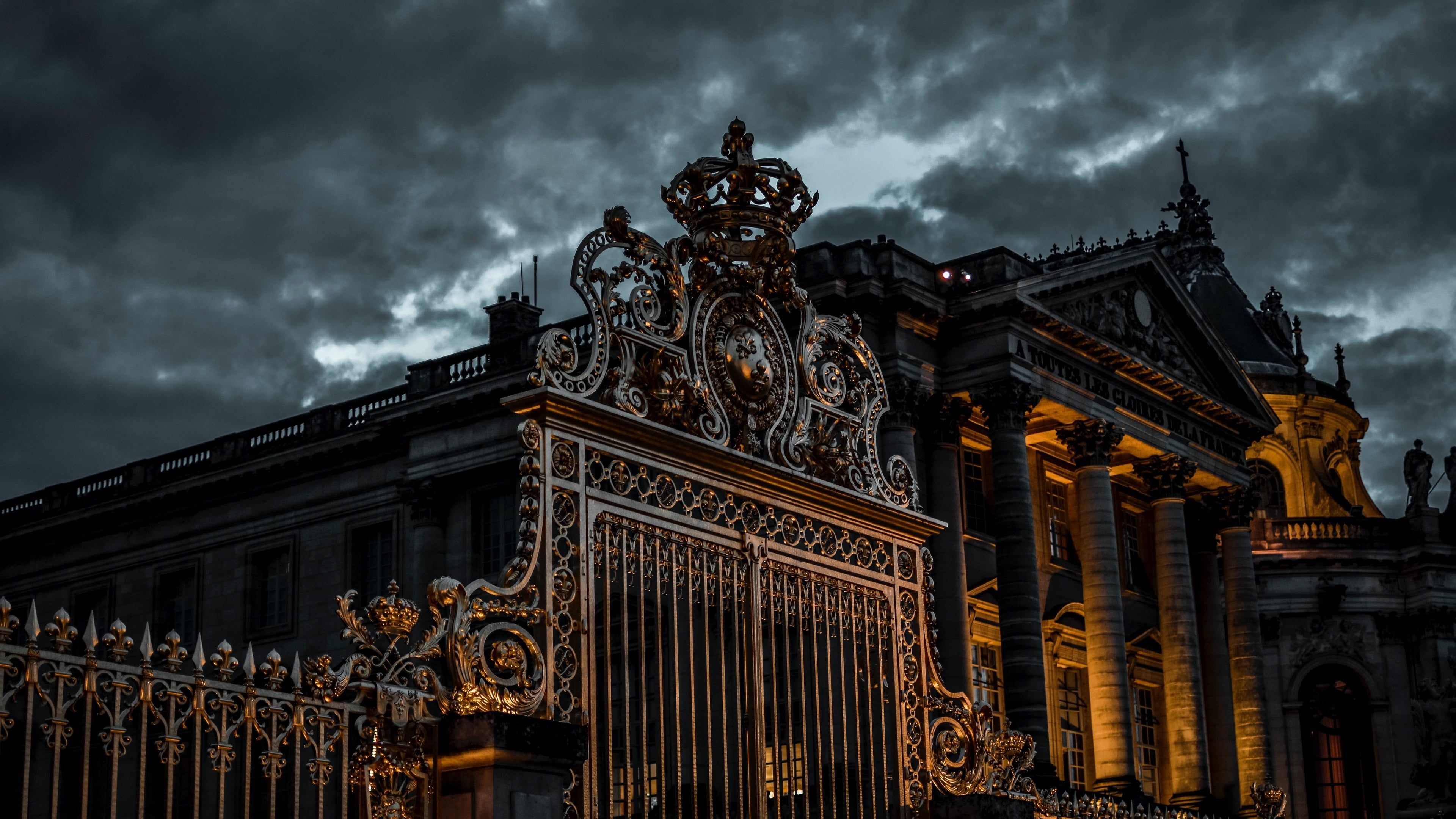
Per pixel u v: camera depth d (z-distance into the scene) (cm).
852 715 1304
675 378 1127
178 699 852
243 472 5050
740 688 1134
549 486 1035
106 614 5319
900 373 3975
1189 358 4903
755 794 1122
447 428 4619
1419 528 5850
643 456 1098
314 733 919
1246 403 5109
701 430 1140
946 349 4175
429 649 964
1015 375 4066
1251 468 5209
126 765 3044
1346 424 6712
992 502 4459
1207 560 5103
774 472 1178
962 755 1316
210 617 5075
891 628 1279
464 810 938
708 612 1115
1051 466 4741
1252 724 4872
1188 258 6969
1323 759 5803
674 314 1135
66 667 809
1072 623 4653
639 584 1075
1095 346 4375
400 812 940
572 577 1042
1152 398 4691
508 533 4475
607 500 1067
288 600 4953
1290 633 5825
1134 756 4209
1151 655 4975
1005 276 4153
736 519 1162
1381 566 5838
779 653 1254
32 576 5544
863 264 4019
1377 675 5772
